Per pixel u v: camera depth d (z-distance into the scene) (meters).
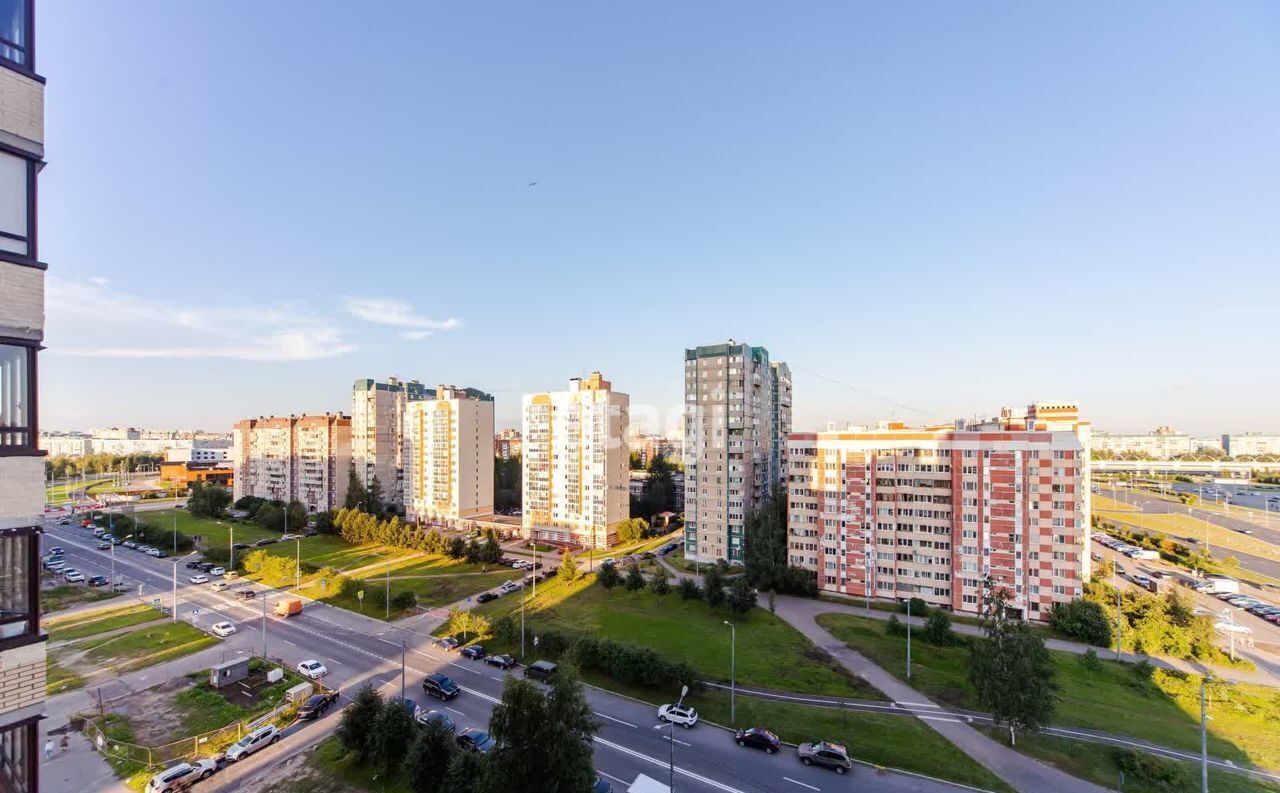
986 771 42.22
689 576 102.81
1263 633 75.25
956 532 82.19
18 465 16.48
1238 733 48.34
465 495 145.50
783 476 140.62
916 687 56.44
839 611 82.31
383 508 151.50
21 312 16.52
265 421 178.38
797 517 95.31
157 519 152.88
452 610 74.81
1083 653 66.81
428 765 37.78
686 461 115.38
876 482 88.19
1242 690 56.44
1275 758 44.09
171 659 62.28
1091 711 51.62
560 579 93.75
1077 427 102.50
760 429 120.88
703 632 72.06
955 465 82.50
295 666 60.31
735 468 110.94
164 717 49.22
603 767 42.38
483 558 107.44
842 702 53.06
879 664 62.12
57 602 84.00
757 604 85.00
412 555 114.94
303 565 99.94
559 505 129.75
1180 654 65.94
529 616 77.81
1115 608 75.38
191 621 75.31
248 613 78.50
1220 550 124.25
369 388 160.62
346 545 124.06
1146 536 128.88
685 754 44.25
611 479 126.00
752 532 103.88
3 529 16.17
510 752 33.44
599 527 124.25
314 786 39.75
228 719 48.81
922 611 79.62
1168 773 40.47
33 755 16.78
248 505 160.75
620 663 56.03
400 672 59.06
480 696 53.78
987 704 46.03
